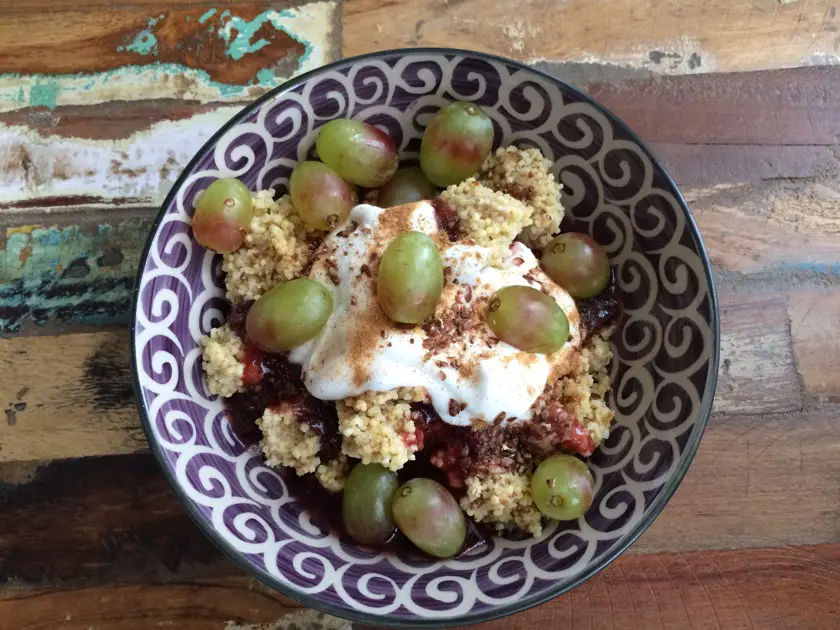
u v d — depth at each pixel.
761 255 0.31
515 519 0.27
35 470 0.30
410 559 0.27
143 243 0.31
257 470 0.27
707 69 0.32
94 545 0.30
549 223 0.28
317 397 0.27
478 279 0.27
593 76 0.32
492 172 0.29
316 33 0.32
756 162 0.32
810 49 0.32
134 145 0.31
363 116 0.28
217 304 0.28
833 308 0.31
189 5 0.32
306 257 0.28
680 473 0.25
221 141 0.26
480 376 0.26
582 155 0.28
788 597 0.30
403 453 0.26
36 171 0.31
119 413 0.30
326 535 0.27
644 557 0.30
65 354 0.30
